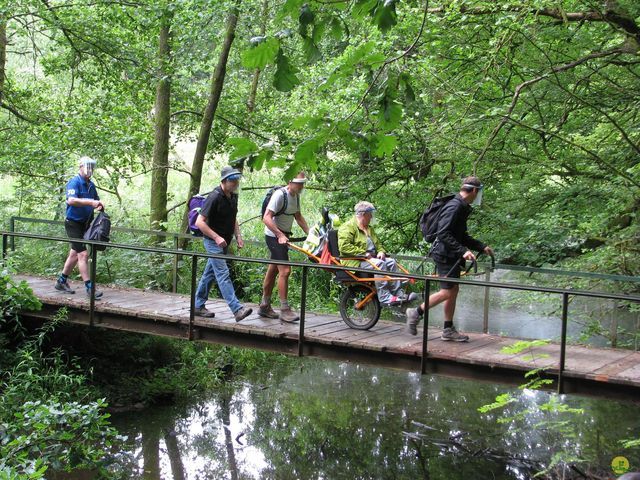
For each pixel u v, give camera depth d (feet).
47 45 46.98
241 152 9.33
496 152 34.68
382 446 26.66
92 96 46.55
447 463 25.00
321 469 24.63
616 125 28.48
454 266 21.53
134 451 25.45
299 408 30.86
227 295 24.77
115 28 43.70
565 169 34.60
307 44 9.21
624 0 27.91
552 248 33.27
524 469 24.36
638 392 18.62
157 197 42.83
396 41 32.76
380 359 22.26
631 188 29.96
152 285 38.63
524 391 32.76
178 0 37.01
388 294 23.43
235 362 36.58
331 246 23.66
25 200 42.09
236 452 25.96
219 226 24.57
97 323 27.50
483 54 32.48
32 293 26.05
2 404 24.00
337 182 43.32
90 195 28.25
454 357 20.84
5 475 16.19
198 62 41.24
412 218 41.93
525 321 40.04
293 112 40.09
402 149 39.52
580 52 31.42
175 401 30.81
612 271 29.48
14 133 43.62
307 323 25.41
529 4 27.12
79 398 27.63
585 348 22.44
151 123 46.50
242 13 38.47
